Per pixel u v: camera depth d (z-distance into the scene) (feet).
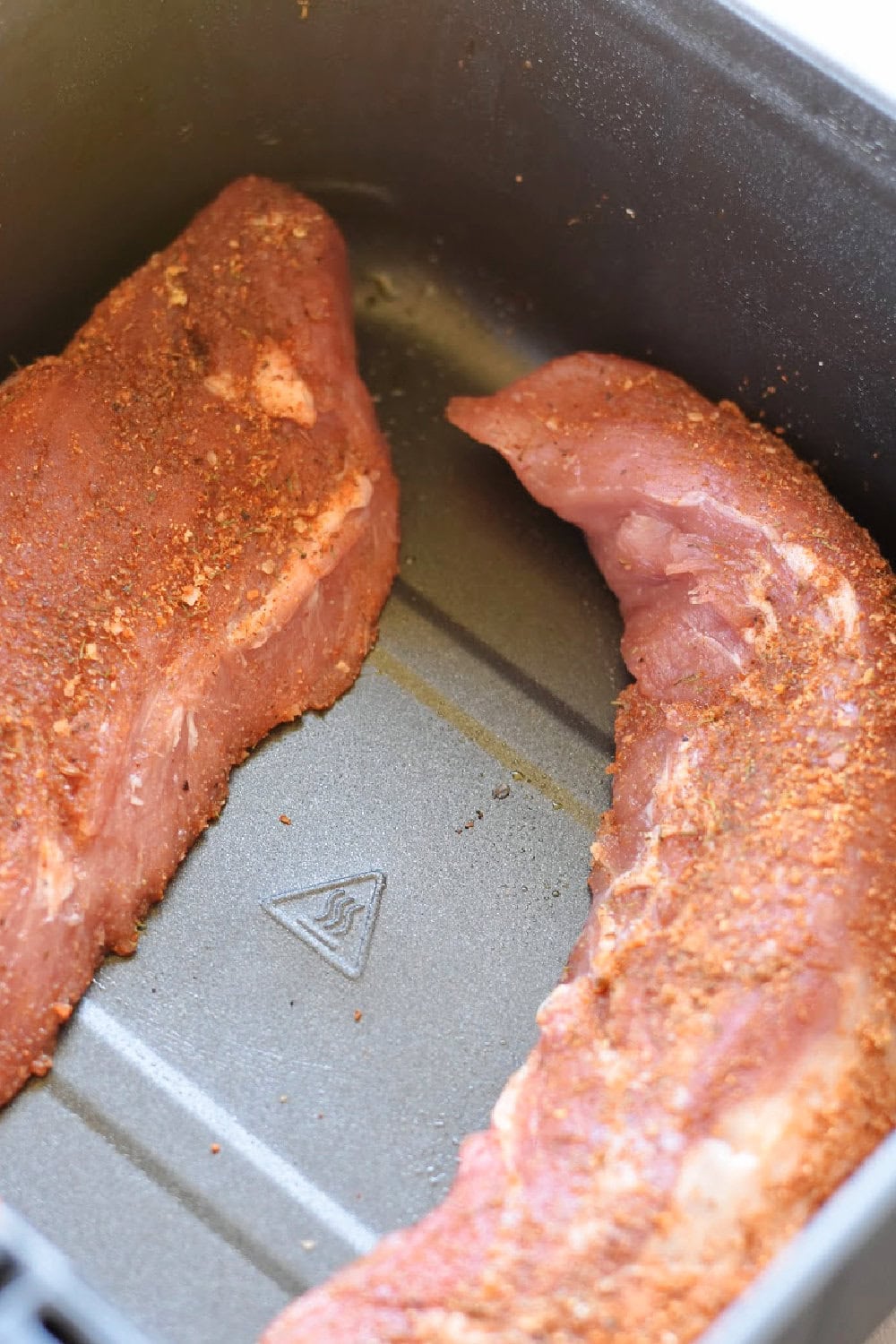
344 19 1.81
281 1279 1.62
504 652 1.81
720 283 1.80
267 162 1.89
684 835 1.65
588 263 1.86
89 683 1.66
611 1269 1.53
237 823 1.74
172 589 1.70
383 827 1.75
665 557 1.77
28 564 1.68
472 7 1.78
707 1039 1.57
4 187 1.78
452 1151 1.65
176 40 1.80
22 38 1.73
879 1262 1.50
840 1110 1.55
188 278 1.80
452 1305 1.53
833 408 1.79
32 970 1.63
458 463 1.88
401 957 1.71
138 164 1.84
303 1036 1.68
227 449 1.74
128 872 1.68
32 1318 1.44
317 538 1.75
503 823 1.76
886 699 1.66
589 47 1.76
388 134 1.87
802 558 1.71
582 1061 1.59
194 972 1.69
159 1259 1.62
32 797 1.63
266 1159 1.65
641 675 1.76
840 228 1.72
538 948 1.72
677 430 1.78
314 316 1.78
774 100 1.70
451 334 1.93
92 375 1.75
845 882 1.60
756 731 1.68
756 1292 1.43
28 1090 1.65
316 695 1.77
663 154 1.77
